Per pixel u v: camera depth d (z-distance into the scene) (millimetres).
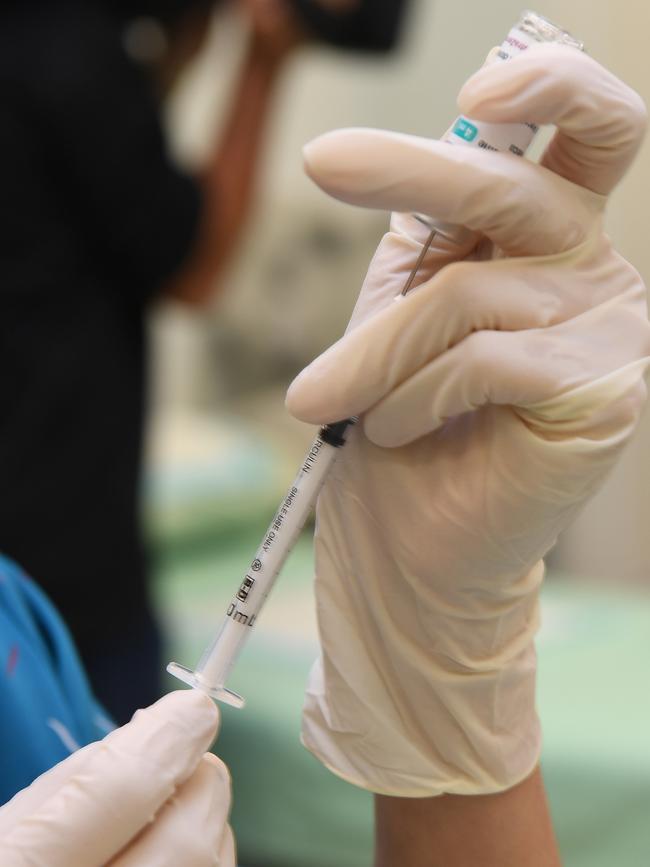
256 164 1207
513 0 1887
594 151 604
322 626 643
